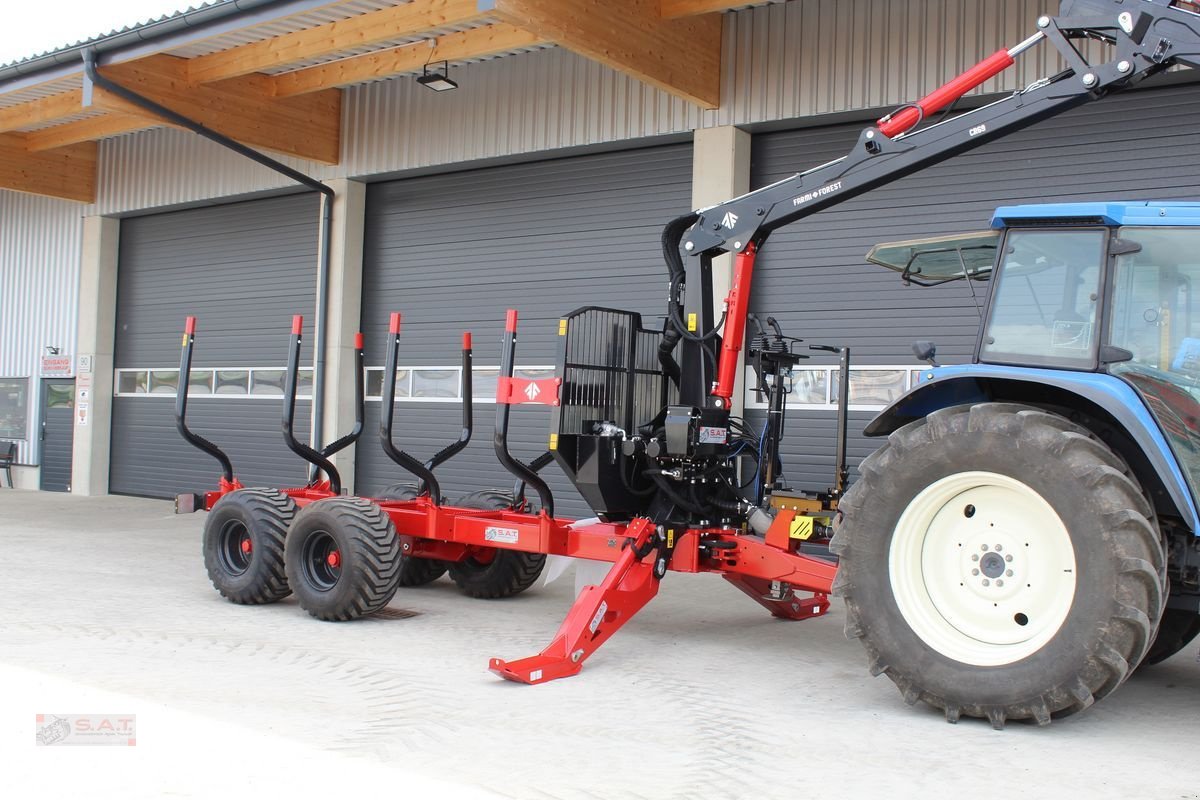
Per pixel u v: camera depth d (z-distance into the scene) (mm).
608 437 6098
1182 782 3816
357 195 12516
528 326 11188
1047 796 3662
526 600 7566
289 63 10578
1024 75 8242
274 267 13523
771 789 3711
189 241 14562
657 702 4844
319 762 3900
